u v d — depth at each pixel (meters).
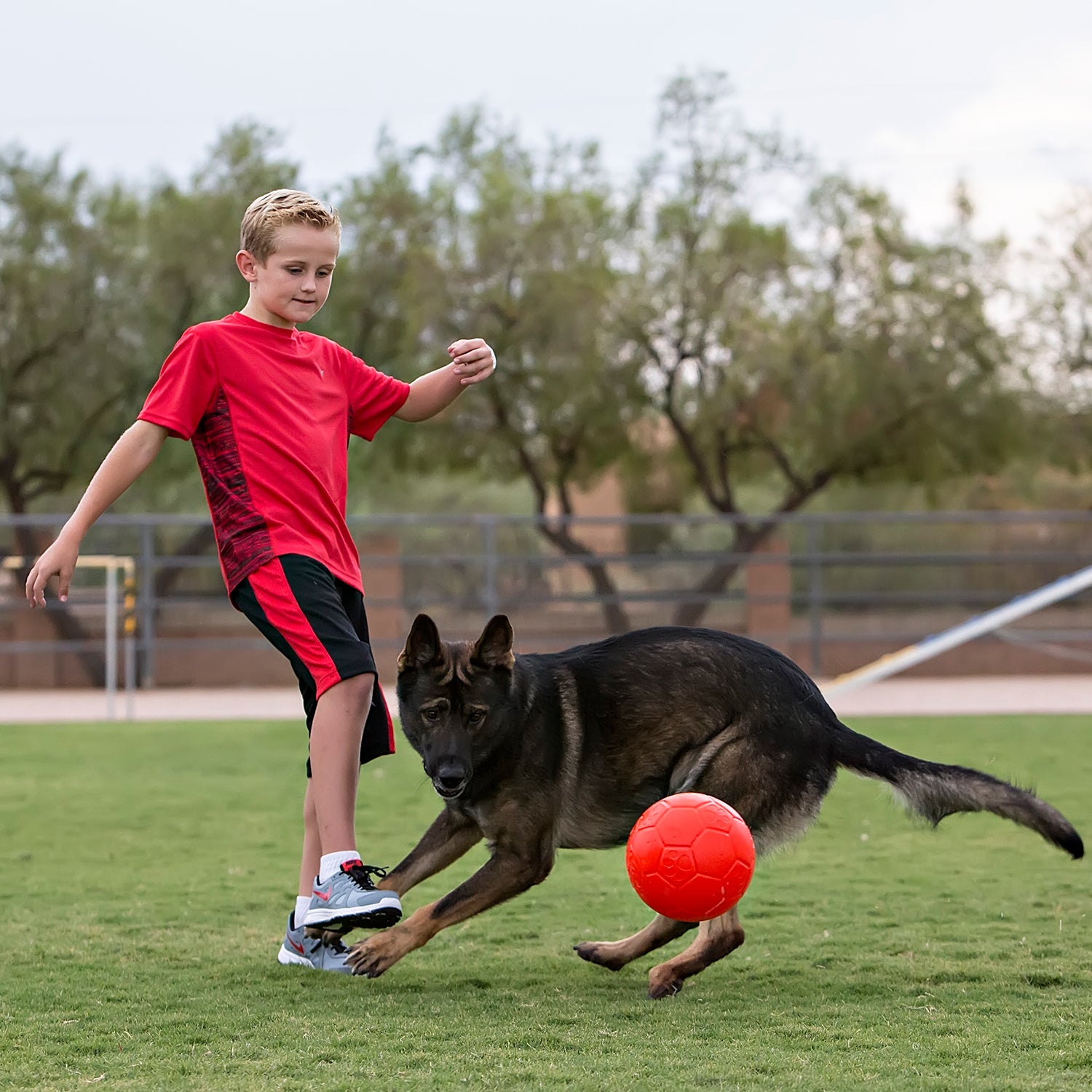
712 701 4.50
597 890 5.98
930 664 21.31
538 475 22.89
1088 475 26.11
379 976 4.39
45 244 22.38
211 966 4.55
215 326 4.22
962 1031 3.67
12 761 11.52
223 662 20.84
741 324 21.92
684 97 22.34
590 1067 3.33
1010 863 6.56
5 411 22.39
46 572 3.86
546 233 21.61
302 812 8.62
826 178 22.53
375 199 23.39
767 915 5.40
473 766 4.33
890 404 22.02
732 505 22.84
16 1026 3.76
